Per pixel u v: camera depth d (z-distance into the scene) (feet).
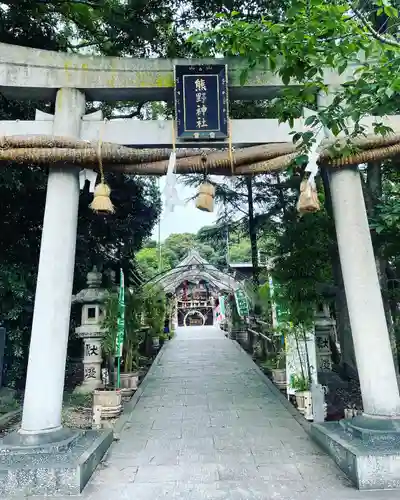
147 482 13.37
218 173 16.52
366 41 12.66
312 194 15.10
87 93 17.17
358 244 15.69
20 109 24.47
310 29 11.85
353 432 14.52
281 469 14.21
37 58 16.65
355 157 15.67
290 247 22.90
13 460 13.05
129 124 16.62
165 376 32.22
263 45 12.37
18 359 25.86
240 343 53.26
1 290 24.38
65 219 15.98
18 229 27.55
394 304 22.90
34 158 15.58
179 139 16.29
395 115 16.26
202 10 24.58
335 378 26.73
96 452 14.56
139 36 25.43
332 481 13.14
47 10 22.86
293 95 12.44
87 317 27.73
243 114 31.65
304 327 21.74
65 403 24.18
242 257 98.32
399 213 16.93
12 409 22.22
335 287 24.68
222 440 17.44
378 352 14.73
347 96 13.16
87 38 29.17
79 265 32.12
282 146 15.87
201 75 16.37
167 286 61.21
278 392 26.20
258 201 38.78
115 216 34.83
